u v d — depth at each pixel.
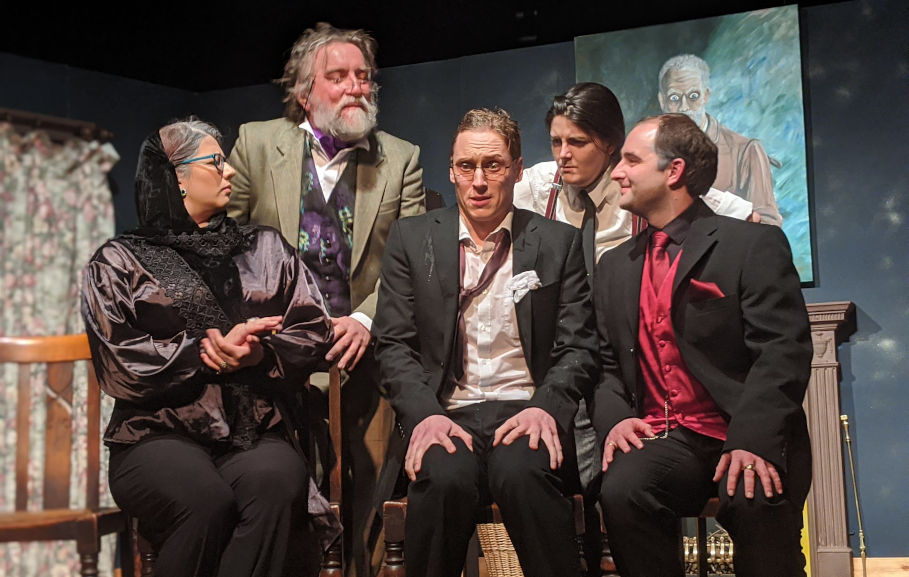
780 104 4.39
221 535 2.27
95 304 2.41
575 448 2.50
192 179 2.59
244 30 4.42
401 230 2.67
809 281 4.36
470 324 2.58
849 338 4.38
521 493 2.25
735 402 2.37
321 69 3.11
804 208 4.36
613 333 2.56
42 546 4.09
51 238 4.52
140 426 2.37
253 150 3.17
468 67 4.74
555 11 4.43
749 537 2.22
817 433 4.27
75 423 4.43
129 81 4.79
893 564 4.23
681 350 2.44
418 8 4.32
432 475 2.26
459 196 2.59
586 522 2.53
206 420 2.38
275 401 2.51
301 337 2.53
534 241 2.61
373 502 2.53
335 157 3.13
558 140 3.04
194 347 2.38
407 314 2.60
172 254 2.55
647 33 4.52
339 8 4.31
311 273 2.94
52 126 4.47
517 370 2.57
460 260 2.61
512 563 3.25
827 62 4.43
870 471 4.32
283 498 2.33
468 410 2.52
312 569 2.54
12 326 4.43
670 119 2.55
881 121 4.36
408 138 4.79
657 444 2.39
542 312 2.56
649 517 2.28
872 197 4.36
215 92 5.01
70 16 4.13
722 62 4.45
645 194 2.53
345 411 2.88
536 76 4.66
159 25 4.30
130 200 4.78
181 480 2.26
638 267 2.56
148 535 2.38
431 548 2.26
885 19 4.38
